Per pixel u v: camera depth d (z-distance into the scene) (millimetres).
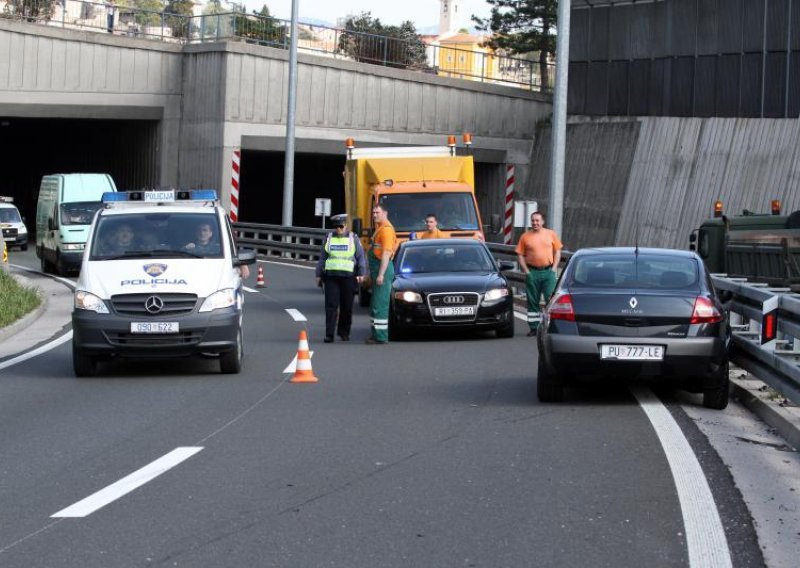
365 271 18703
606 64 52000
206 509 7523
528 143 54906
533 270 19453
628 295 11469
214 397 12625
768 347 11672
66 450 9602
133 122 48938
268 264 41281
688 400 12266
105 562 6320
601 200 49250
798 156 41250
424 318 18312
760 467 8797
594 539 6781
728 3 46312
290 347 17781
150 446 9750
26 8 43281
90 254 15016
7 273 27062
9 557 6426
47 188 38406
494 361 15898
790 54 43844
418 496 7883
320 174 60969
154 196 16109
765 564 6266
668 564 6277
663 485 8172
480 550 6551
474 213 25188
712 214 44062
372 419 11086
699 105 47656
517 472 8641
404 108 50812
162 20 47531
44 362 16172
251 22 47938
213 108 46625
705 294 11562
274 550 6555
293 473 8633
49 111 43656
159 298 14172
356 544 6680
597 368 11383
